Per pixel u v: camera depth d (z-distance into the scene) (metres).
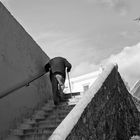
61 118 7.34
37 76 8.97
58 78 8.41
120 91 8.78
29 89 8.19
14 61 7.54
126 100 9.18
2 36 7.11
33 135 6.31
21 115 7.39
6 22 7.43
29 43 8.80
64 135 4.93
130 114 9.23
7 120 6.61
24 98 7.73
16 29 7.99
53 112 7.84
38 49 9.54
